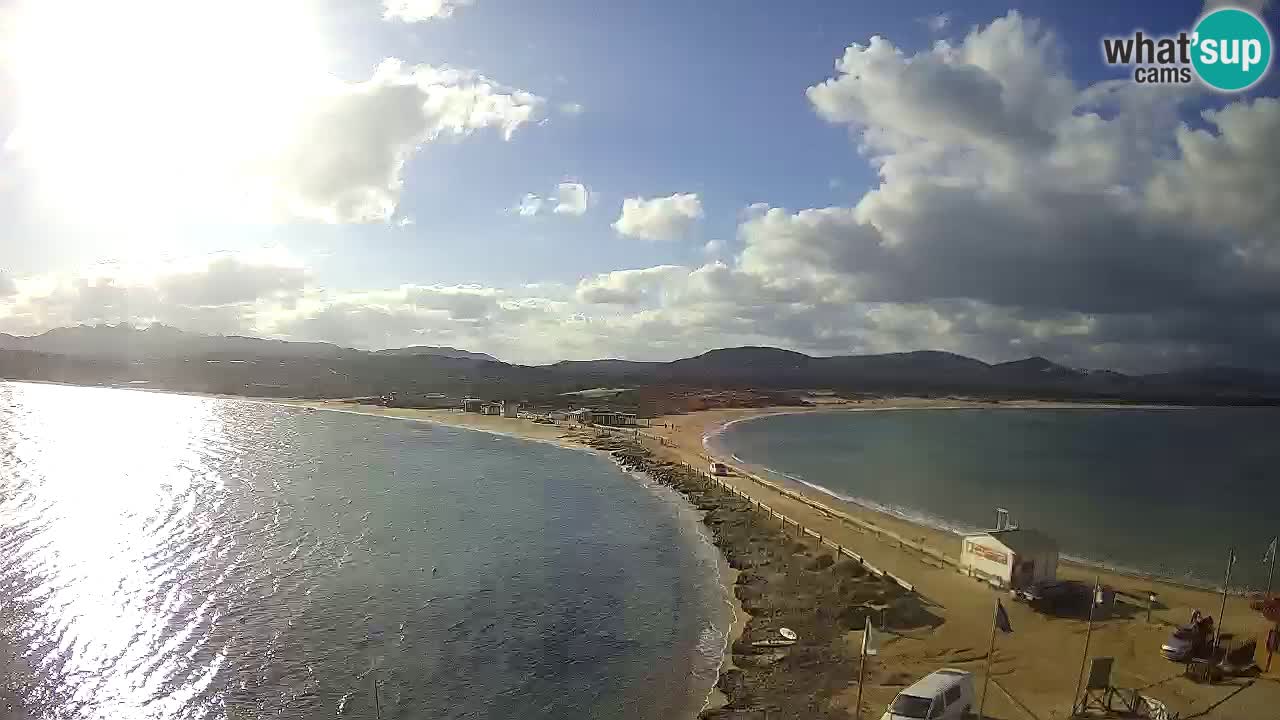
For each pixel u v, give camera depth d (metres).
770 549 51.97
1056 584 41.25
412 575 47.16
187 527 58.72
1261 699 27.83
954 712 25.12
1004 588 41.12
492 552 52.88
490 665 34.06
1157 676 30.08
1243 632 35.69
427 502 70.69
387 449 111.50
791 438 143.50
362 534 57.56
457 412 175.88
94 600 41.19
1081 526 65.94
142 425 142.25
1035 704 27.55
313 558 50.56
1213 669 30.08
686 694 31.02
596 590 44.72
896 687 29.50
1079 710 26.86
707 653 35.25
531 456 104.69
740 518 62.31
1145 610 38.81
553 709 29.94
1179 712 26.73
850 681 30.20
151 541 53.91
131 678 32.19
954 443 145.50
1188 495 85.44
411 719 29.14
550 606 41.78
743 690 30.55
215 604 41.19
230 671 33.03
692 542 56.41
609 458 102.62
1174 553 56.22
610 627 38.69
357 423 153.50
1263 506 79.12
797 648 34.16
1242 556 55.59
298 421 156.88
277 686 31.75
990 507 74.50
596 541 56.44
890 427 181.38
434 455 105.12
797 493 74.12
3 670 32.44
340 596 42.97
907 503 75.25
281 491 75.56
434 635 37.47
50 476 81.31
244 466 92.69
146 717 29.03
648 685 31.94
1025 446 142.38
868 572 43.59
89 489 74.00
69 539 53.59
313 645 36.00
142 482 79.19
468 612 40.75
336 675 32.88
